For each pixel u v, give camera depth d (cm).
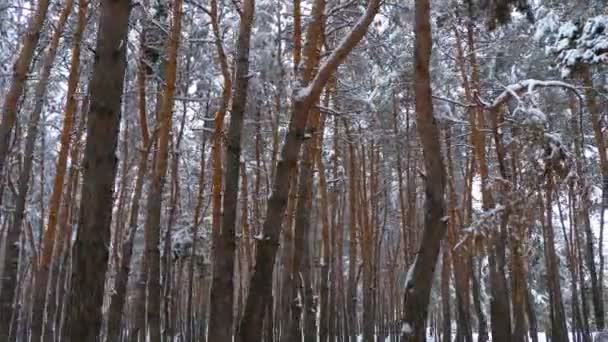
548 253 2261
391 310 3306
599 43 1184
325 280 1819
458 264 2138
